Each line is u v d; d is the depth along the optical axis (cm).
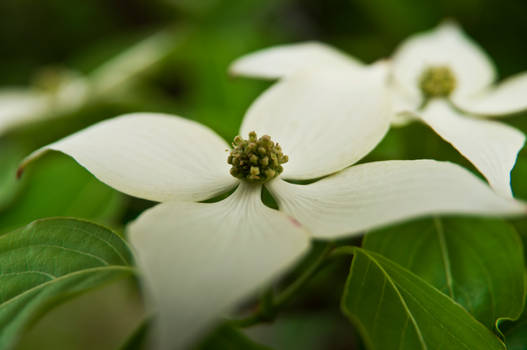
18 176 26
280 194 26
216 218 24
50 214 30
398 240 27
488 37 38
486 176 25
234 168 26
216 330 24
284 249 23
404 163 24
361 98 27
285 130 27
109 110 37
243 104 35
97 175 25
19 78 46
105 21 48
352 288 25
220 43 37
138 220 23
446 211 23
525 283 26
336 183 25
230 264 22
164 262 22
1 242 25
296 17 47
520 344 26
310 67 28
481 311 26
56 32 46
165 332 21
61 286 24
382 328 24
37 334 34
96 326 35
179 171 26
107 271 24
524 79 30
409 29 39
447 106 30
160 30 46
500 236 27
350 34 43
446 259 27
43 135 36
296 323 34
